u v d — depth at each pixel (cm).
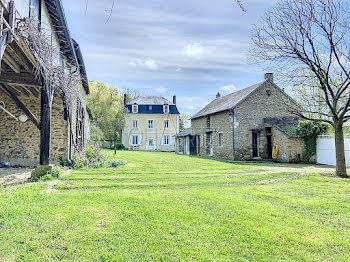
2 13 431
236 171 1052
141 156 1925
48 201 465
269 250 300
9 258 260
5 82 727
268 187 682
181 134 2730
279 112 1812
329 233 354
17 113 1077
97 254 277
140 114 3469
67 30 838
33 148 1078
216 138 2003
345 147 1328
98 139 2419
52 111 1057
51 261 260
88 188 629
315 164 1441
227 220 393
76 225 353
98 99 3375
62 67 764
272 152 1673
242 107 1759
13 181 671
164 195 550
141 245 301
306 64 932
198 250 294
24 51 614
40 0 718
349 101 876
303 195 589
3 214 369
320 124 1448
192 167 1193
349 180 813
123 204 464
